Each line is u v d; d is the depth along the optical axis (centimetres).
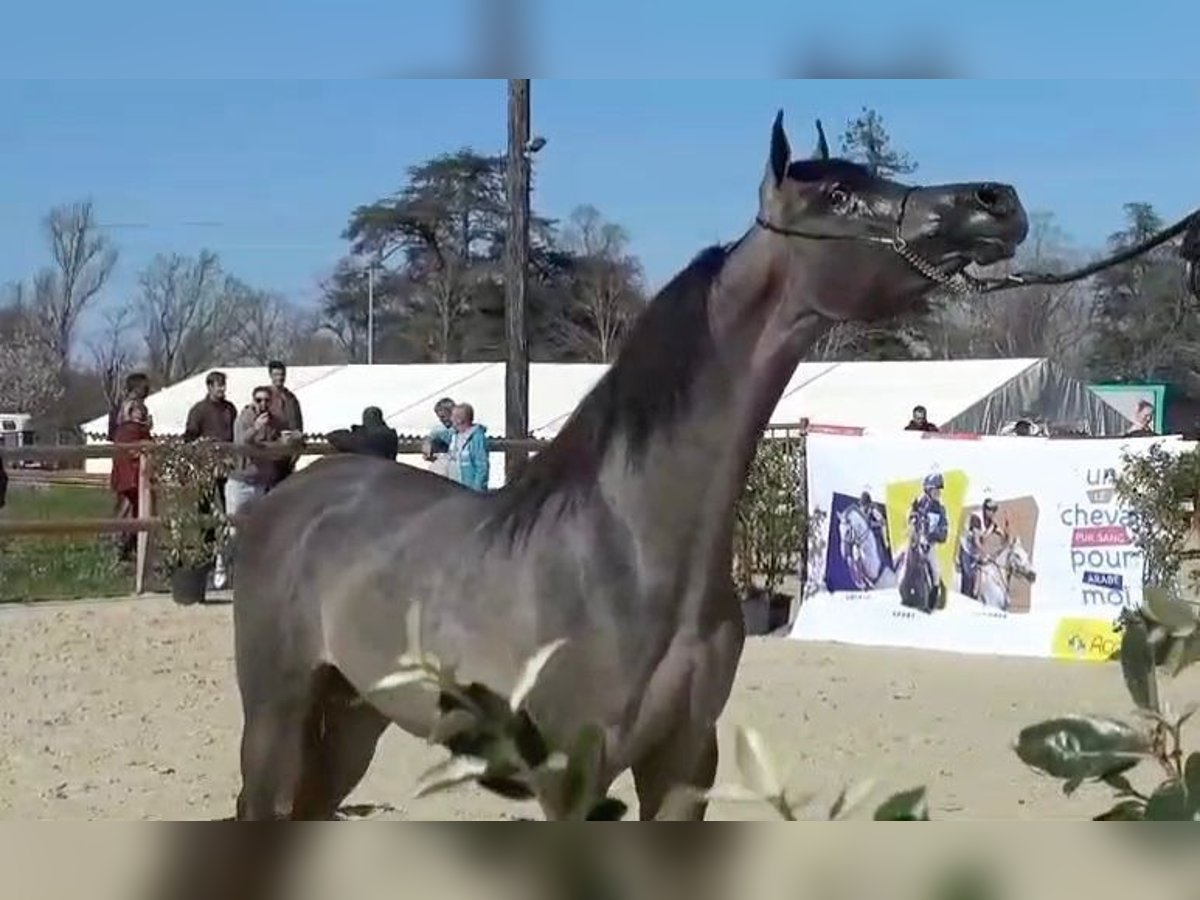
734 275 380
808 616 1199
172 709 887
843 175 375
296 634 450
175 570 1315
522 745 169
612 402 387
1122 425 2920
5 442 4128
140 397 1555
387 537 425
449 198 4662
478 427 1485
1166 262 4191
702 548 375
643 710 373
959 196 369
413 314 4962
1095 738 154
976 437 1144
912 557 1159
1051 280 372
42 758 764
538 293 4234
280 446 1399
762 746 157
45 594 1387
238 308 5456
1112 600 1081
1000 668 1037
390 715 423
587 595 375
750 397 376
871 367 2870
